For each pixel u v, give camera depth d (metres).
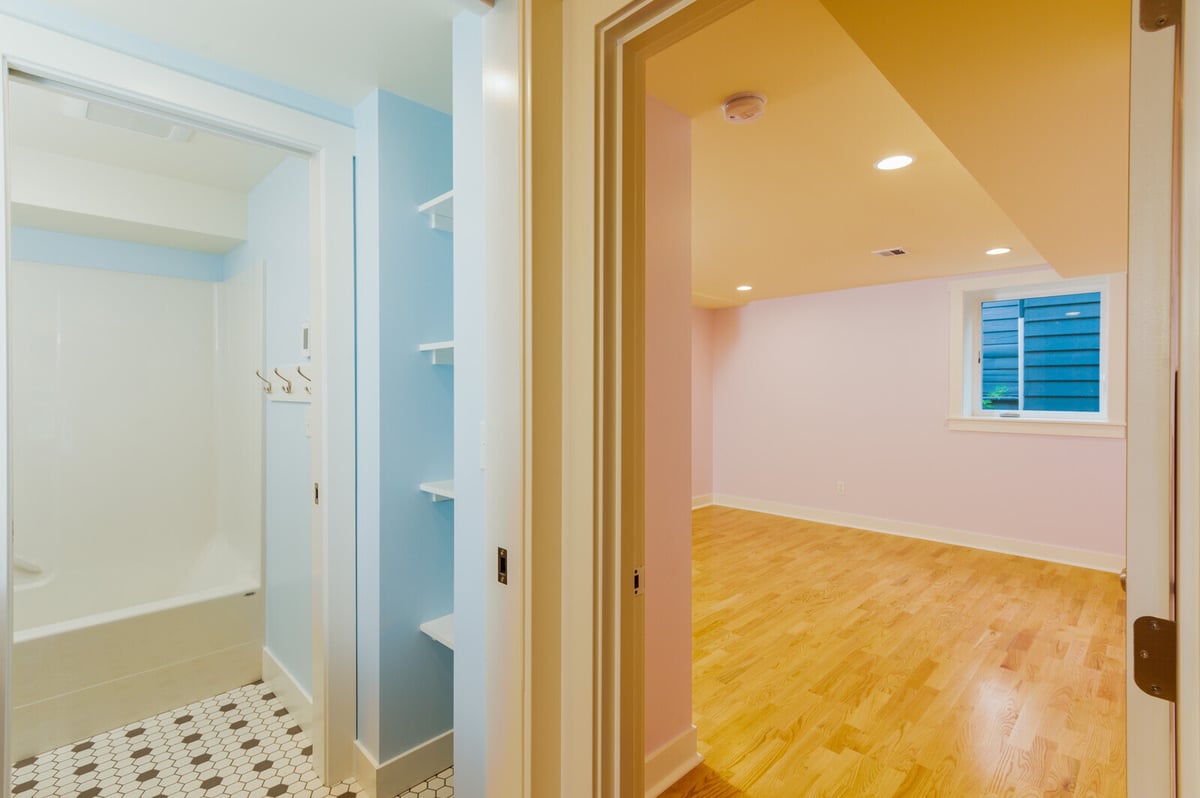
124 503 3.01
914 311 4.80
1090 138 1.65
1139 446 0.57
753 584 3.66
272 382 2.55
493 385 1.08
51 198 2.41
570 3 1.03
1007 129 1.60
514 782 1.05
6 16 1.28
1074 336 4.22
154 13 1.40
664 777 1.80
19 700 2.00
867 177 2.42
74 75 1.37
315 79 1.71
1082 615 3.15
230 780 1.88
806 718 2.17
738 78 1.66
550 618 1.04
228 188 2.81
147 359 3.09
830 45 1.51
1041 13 1.09
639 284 1.06
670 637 1.84
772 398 5.80
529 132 1.00
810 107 1.83
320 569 1.86
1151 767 0.56
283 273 2.47
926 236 3.35
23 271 2.76
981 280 4.43
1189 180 0.51
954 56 1.24
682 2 0.90
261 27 1.46
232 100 1.63
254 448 2.75
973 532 4.51
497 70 1.06
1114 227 2.59
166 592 3.06
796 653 2.70
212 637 2.43
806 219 3.01
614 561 1.02
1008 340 4.55
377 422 1.76
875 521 5.07
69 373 2.89
